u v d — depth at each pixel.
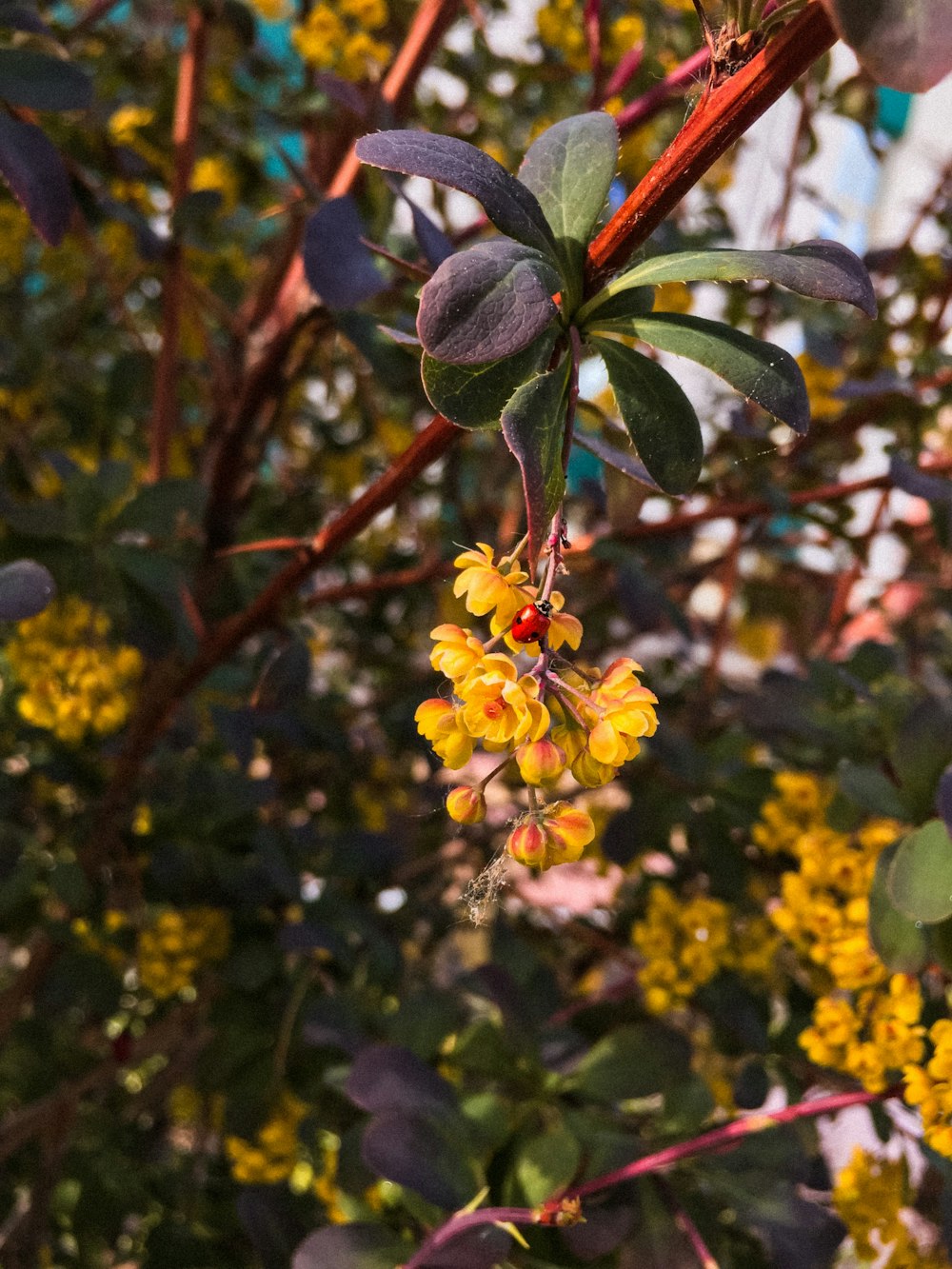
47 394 0.62
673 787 0.46
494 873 0.20
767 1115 0.33
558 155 0.22
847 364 0.59
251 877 0.47
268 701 0.38
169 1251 0.49
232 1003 0.46
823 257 0.21
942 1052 0.27
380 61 0.46
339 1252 0.29
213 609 0.53
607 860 0.46
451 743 0.19
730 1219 0.42
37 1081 0.52
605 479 0.29
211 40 0.53
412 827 0.59
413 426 0.71
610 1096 0.35
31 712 0.39
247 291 0.69
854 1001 0.35
